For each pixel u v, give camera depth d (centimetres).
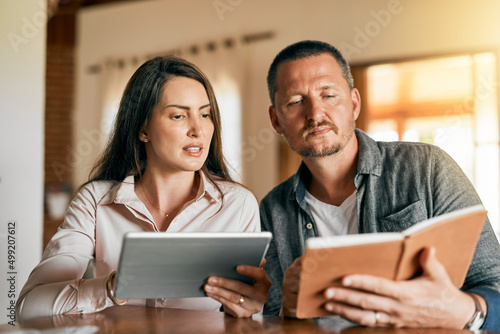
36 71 221
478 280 134
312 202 161
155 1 512
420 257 99
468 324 107
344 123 152
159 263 103
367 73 418
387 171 154
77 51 541
